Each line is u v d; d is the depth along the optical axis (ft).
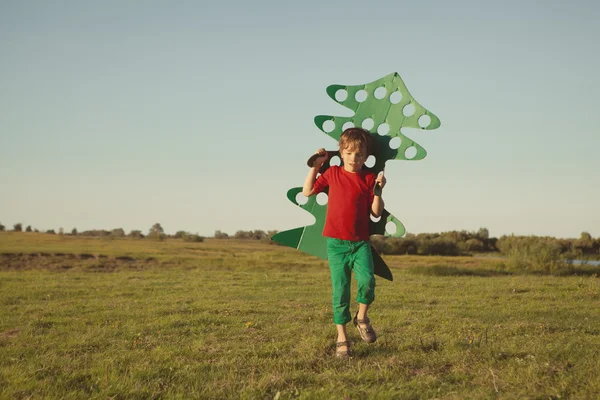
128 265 71.36
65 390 12.55
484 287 39.32
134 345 18.34
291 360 15.12
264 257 92.79
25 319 25.68
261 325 22.45
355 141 15.61
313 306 29.09
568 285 39.52
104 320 24.77
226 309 27.61
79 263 72.13
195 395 11.92
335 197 15.83
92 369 14.47
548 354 15.31
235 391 12.23
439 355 15.71
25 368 14.78
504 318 24.06
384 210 16.47
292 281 46.85
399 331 20.48
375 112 16.88
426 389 12.37
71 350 17.97
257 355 16.22
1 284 43.80
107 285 43.09
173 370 14.53
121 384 12.71
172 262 75.82
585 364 13.98
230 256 95.45
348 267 15.84
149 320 24.71
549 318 23.93
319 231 16.87
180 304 30.66
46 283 44.75
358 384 12.86
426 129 16.55
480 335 18.79
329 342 17.42
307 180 16.47
